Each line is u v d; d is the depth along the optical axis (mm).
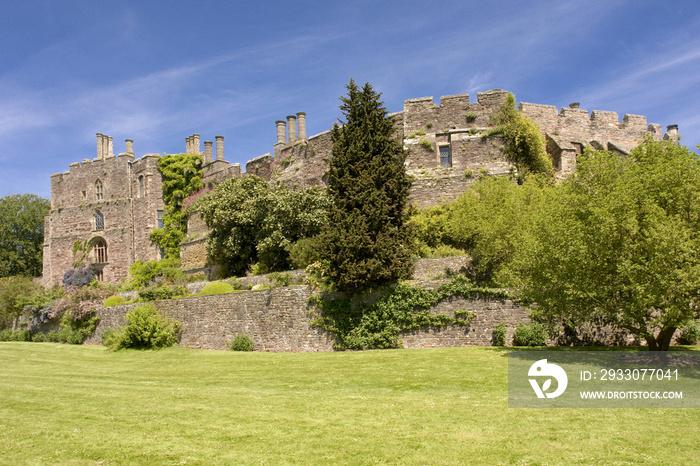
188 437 10047
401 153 25297
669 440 8758
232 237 32469
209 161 48125
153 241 47219
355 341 21844
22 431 10930
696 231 14648
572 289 15773
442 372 15320
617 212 15055
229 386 15820
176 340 27734
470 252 23469
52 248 53500
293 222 30406
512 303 20562
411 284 21828
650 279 14281
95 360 24953
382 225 22859
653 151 16828
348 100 25328
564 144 31312
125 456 9062
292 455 8812
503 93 31672
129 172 50250
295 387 14867
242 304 25156
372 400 12508
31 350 30609
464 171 30594
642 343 19578
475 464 8141
